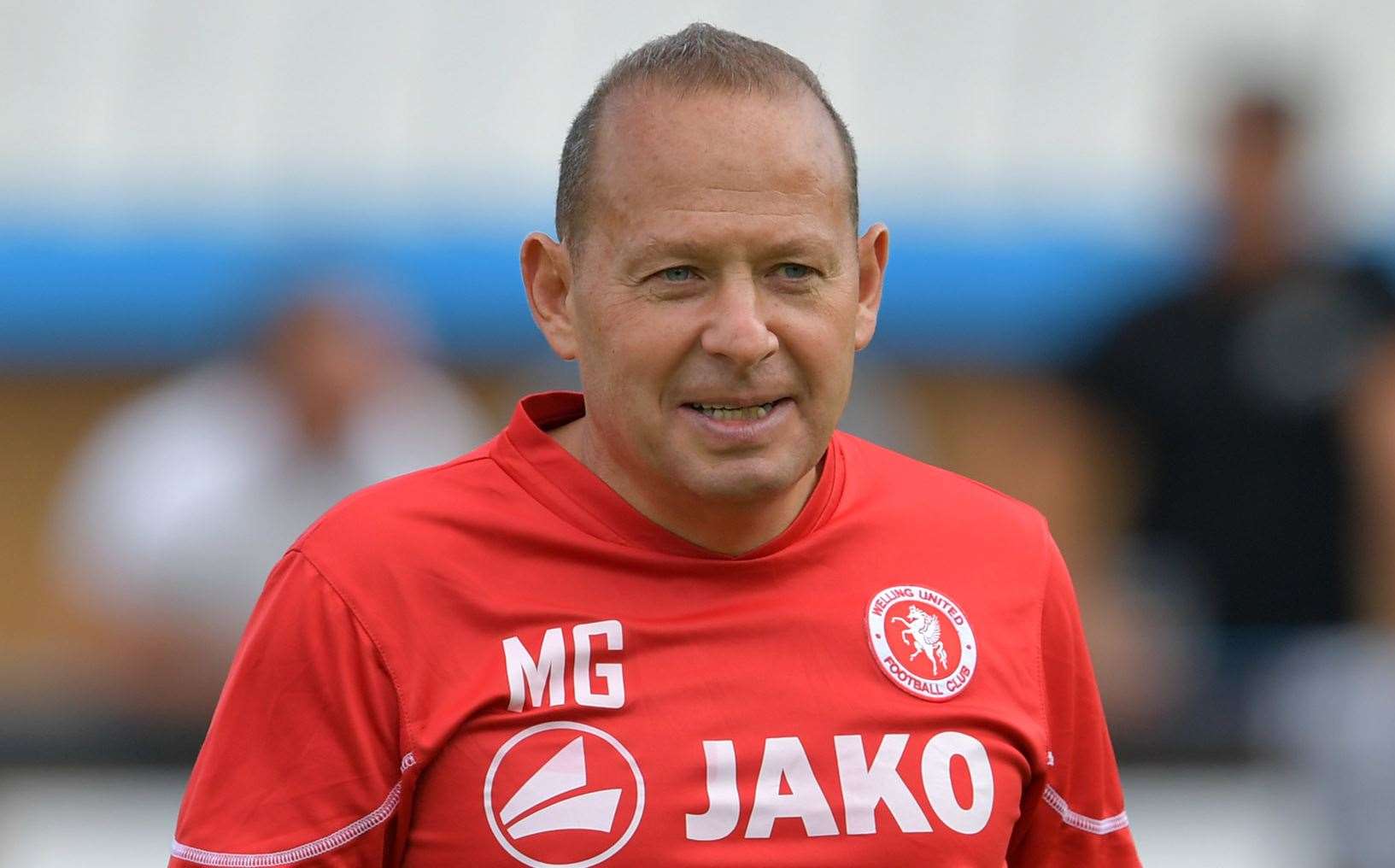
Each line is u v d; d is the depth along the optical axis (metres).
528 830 9.49
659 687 9.78
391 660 9.78
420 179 33.62
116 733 19.42
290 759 9.77
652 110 9.73
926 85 40.47
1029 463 30.78
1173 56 40.66
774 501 10.18
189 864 9.75
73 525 27.19
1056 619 10.80
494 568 10.04
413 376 22.59
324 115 39.72
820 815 9.67
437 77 40.59
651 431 9.79
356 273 21.50
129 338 31.48
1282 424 20.98
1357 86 39.44
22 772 19.23
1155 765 20.25
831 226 9.77
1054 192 34.00
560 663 9.79
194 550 20.48
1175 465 21.20
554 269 10.52
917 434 30.23
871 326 10.80
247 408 21.22
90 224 31.98
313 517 20.64
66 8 41.44
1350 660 20.48
